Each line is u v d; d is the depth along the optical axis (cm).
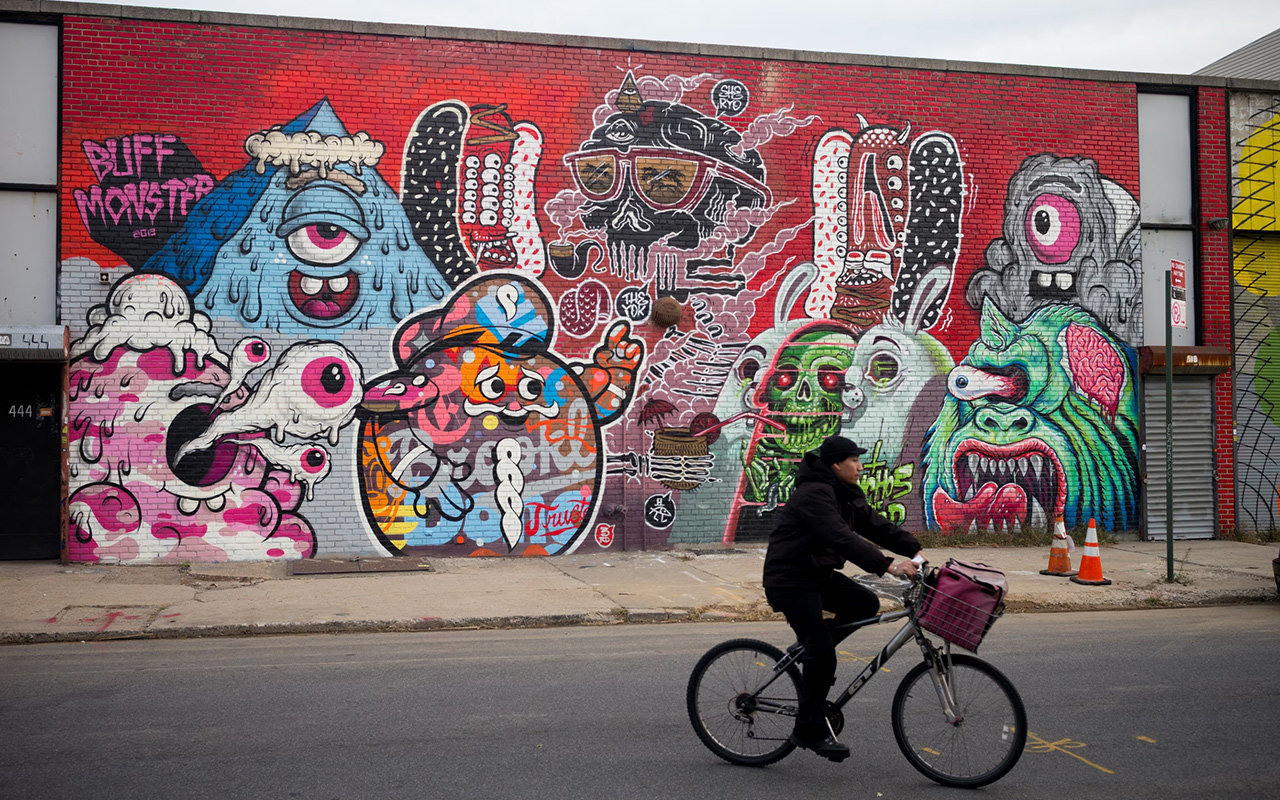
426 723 618
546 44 1348
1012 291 1489
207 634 903
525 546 1327
